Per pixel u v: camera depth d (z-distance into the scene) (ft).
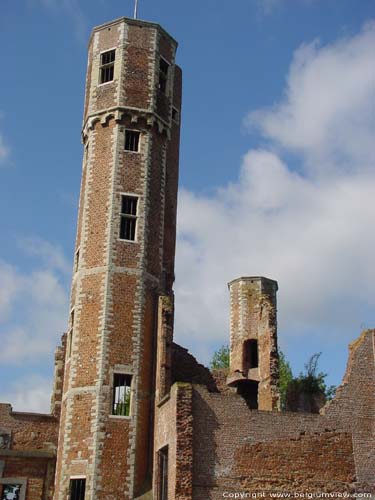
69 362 125.80
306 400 141.79
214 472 104.58
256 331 159.84
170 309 127.24
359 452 111.34
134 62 144.15
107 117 140.46
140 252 131.34
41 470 133.28
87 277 129.18
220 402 108.99
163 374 121.80
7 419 136.15
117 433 116.98
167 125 145.28
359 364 118.01
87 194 136.87
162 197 140.46
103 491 112.78
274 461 107.24
